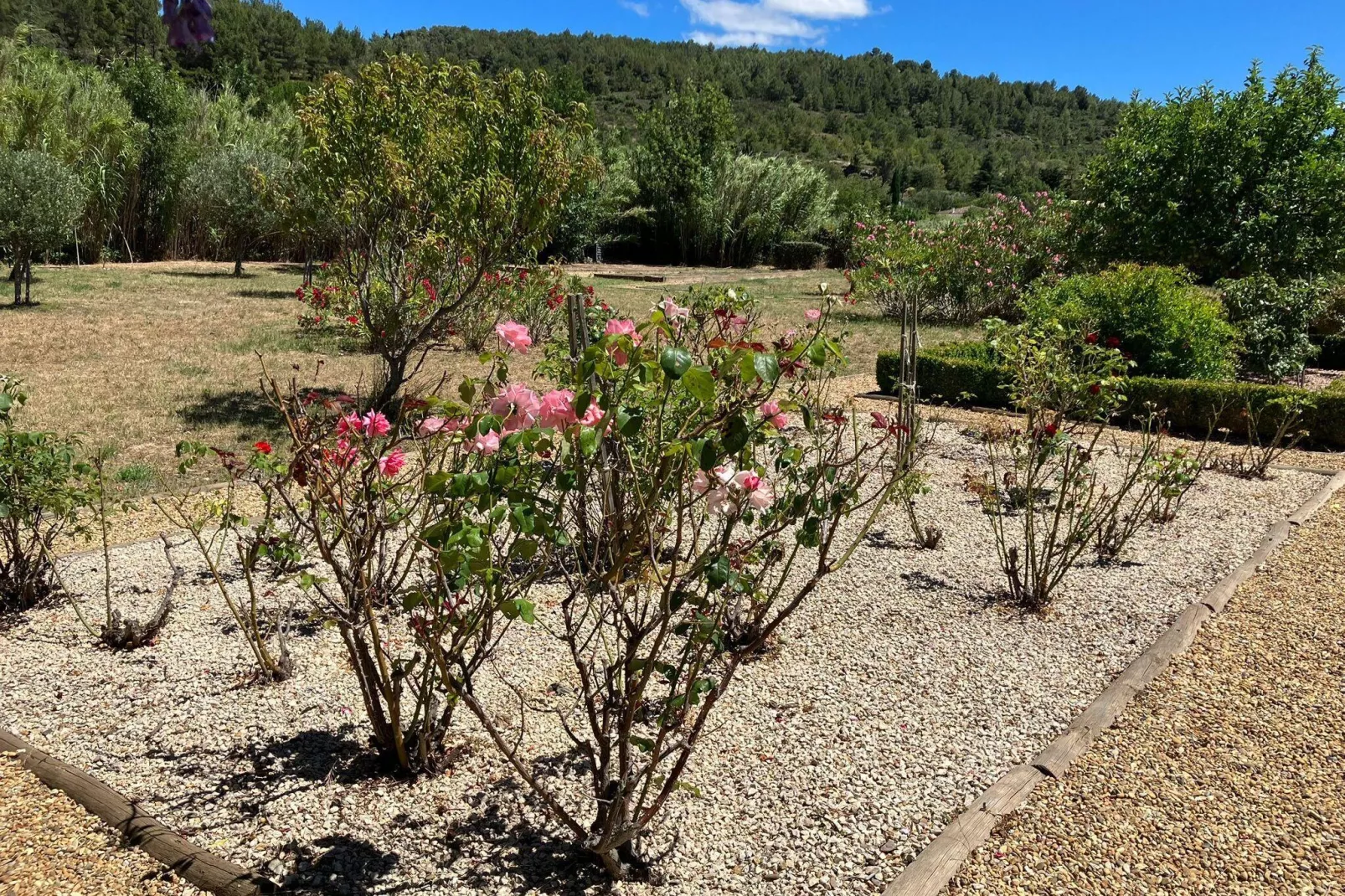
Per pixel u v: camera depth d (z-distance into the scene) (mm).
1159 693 3311
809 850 2416
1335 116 12477
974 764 2828
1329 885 2297
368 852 2367
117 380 8812
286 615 3832
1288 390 7602
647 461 2219
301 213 7594
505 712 3080
